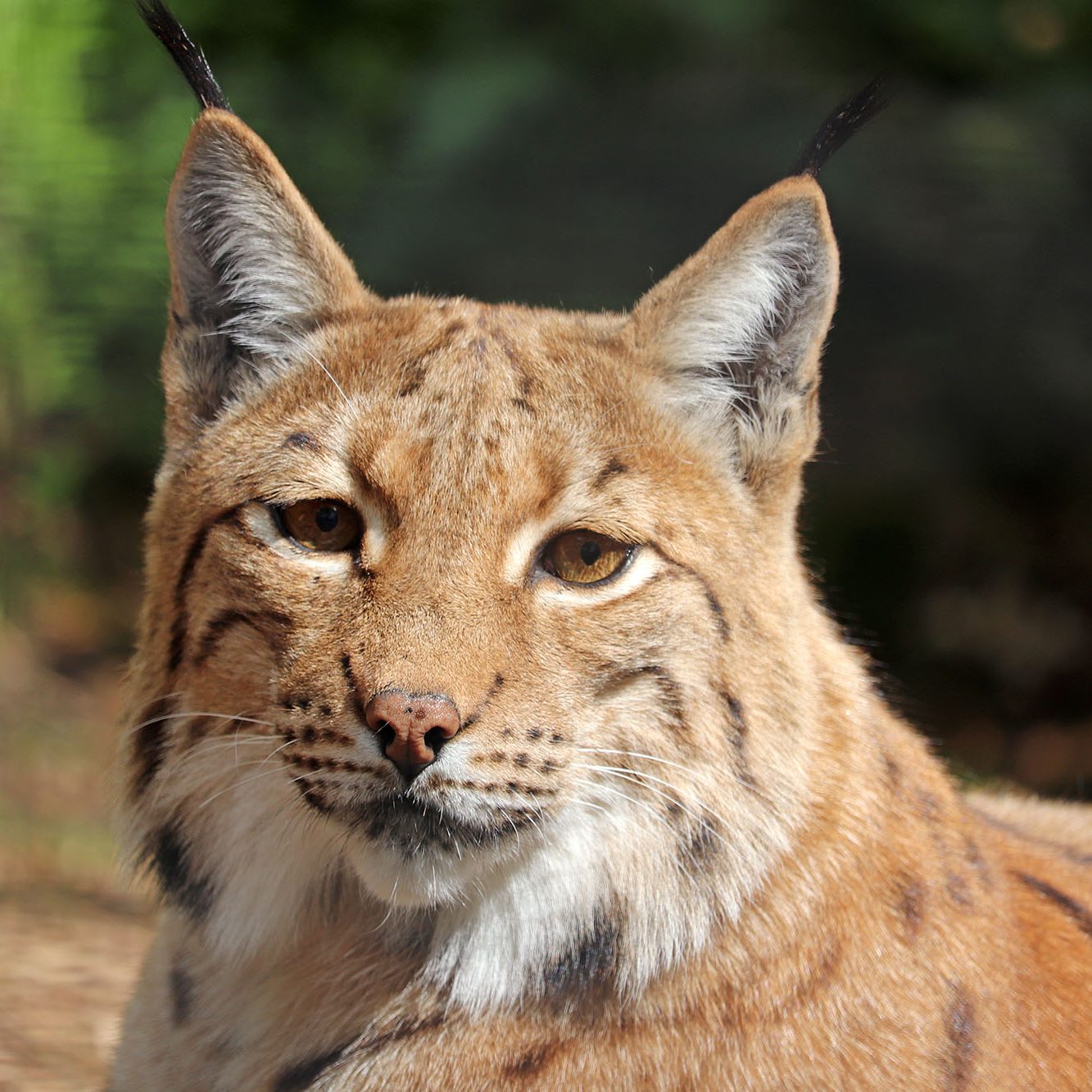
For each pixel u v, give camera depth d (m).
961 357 24.36
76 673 25.22
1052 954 8.55
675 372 8.51
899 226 23.84
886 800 8.30
